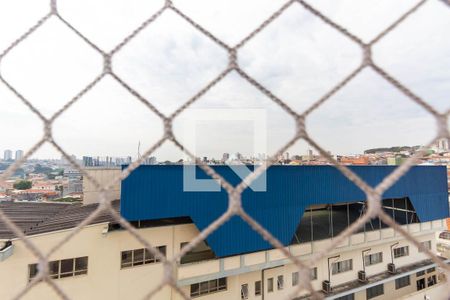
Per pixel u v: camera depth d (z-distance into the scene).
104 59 1.46
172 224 10.24
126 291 9.08
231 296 10.59
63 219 10.42
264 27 1.37
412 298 13.71
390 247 14.75
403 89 1.19
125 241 9.28
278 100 1.29
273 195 11.14
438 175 15.55
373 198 1.12
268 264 10.61
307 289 1.13
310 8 1.32
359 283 13.12
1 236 8.34
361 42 1.26
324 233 14.00
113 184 1.36
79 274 8.62
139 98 1.43
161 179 9.52
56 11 1.54
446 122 1.12
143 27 1.49
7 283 7.77
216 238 10.01
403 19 1.24
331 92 1.27
